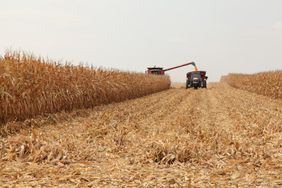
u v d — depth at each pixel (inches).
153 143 430.6
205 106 1007.0
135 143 479.5
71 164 376.5
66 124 617.6
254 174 340.8
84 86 818.8
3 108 562.3
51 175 335.0
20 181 315.6
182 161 387.2
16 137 462.0
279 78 1256.8
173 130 568.1
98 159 405.4
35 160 377.7
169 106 983.0
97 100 904.3
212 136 494.9
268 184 309.9
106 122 639.8
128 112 806.5
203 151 413.7
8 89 573.0
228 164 375.2
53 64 730.2
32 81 620.4
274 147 452.4
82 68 850.8
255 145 459.8
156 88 1744.6
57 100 698.2
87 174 339.3
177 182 316.8
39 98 639.1
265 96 1389.0
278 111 835.4
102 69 1007.0
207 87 2399.1
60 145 416.2
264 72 1605.6
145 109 889.5
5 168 347.9
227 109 922.1
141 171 351.6
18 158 385.1
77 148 426.9
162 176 333.7
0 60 607.5
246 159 383.6
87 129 561.6
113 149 440.8
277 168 360.5
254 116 711.7
